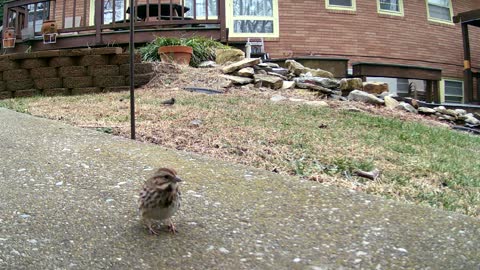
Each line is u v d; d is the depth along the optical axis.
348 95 8.15
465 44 13.26
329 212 2.62
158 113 5.38
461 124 8.41
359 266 2.03
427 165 4.11
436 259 2.10
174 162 3.44
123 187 2.87
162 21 9.20
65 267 1.93
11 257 1.98
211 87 7.28
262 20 12.52
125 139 4.13
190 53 8.44
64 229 2.27
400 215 2.61
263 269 1.98
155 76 7.53
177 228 2.34
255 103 6.36
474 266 2.04
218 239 2.24
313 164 3.82
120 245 2.14
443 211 2.72
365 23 13.40
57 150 3.65
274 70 8.72
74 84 7.25
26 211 2.46
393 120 6.28
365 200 2.83
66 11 12.47
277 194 2.87
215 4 12.24
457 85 14.78
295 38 12.70
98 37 9.41
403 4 14.01
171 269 1.96
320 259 2.08
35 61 7.38
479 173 4.04
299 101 6.94
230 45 10.34
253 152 4.04
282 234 2.32
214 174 3.20
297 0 12.80
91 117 5.17
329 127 5.34
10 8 10.80
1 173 3.08
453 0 15.02
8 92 7.47
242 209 2.62
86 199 2.66
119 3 11.89
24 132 4.27
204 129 4.74
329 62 10.47
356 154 4.23
